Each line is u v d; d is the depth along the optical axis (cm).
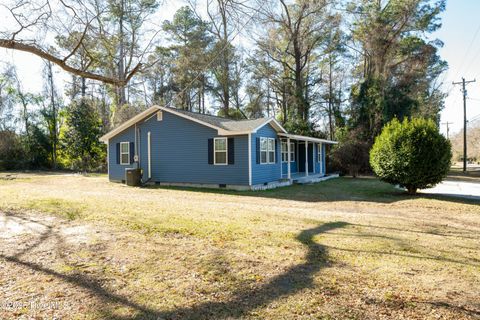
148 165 1673
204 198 1071
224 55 2123
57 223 612
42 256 420
